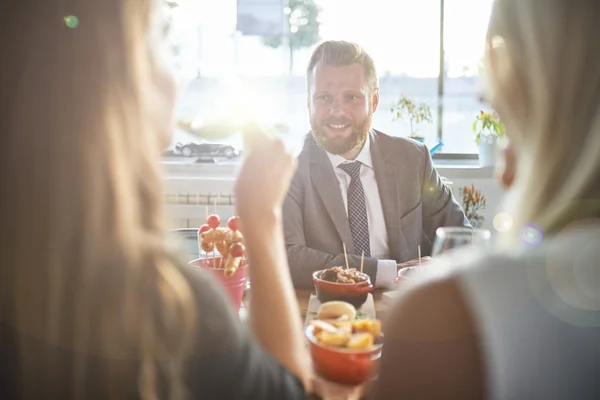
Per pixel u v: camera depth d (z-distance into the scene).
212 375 0.41
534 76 0.44
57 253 0.36
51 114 0.35
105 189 0.36
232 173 2.69
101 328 0.36
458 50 2.68
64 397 0.37
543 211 0.43
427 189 1.74
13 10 0.36
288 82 2.62
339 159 1.64
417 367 0.42
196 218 2.62
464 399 0.41
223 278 0.98
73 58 0.36
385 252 1.64
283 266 0.66
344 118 1.59
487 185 2.63
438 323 0.41
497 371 0.40
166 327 0.38
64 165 0.35
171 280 0.39
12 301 0.37
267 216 0.64
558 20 0.43
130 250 0.37
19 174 0.36
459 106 2.74
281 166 0.66
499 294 0.40
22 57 0.36
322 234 1.55
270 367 0.47
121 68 0.37
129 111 0.37
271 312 0.62
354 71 1.58
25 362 0.37
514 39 0.46
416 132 2.74
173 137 0.46
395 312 0.44
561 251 0.40
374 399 0.47
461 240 0.67
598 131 0.41
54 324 0.36
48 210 0.35
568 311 0.39
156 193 0.40
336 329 0.81
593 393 0.38
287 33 2.59
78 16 0.36
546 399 0.39
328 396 0.74
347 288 1.06
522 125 0.47
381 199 1.66
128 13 0.37
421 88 2.72
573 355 0.38
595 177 0.41
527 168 0.45
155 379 0.38
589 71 0.42
